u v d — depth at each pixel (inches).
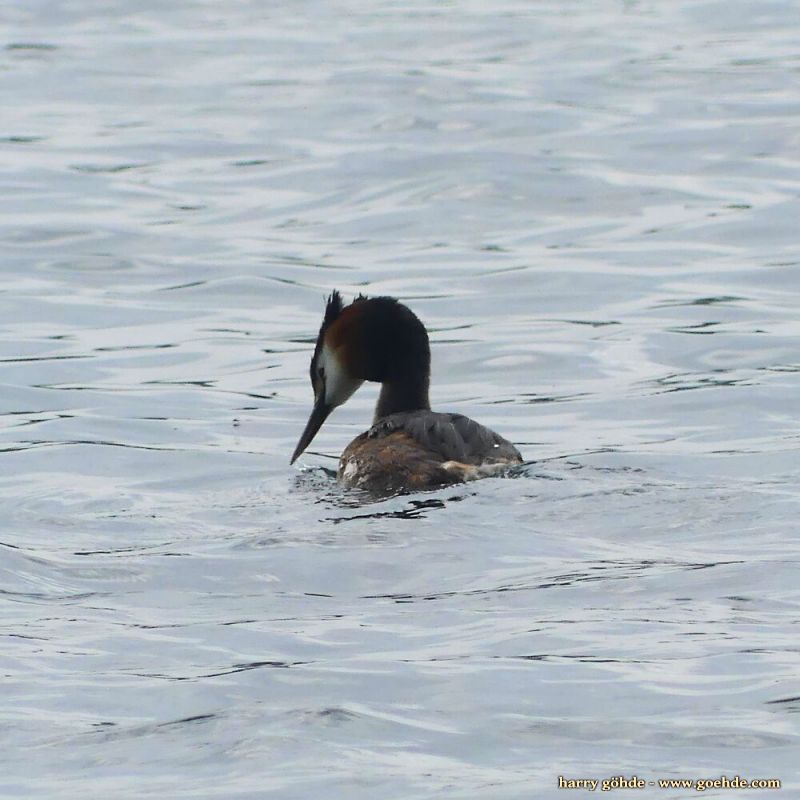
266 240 841.5
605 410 596.7
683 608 354.0
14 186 935.7
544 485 449.7
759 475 497.4
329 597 373.7
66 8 1521.9
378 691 308.3
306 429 537.6
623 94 1130.0
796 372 629.0
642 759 275.3
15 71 1256.2
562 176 938.1
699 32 1353.3
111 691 310.2
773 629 338.0
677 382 625.0
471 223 867.4
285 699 305.0
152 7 1533.0
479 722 292.7
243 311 737.6
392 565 393.7
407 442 470.9
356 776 268.8
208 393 625.3
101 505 478.3
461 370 653.3
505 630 342.6
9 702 305.3
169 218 880.3
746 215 858.8
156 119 1100.5
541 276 773.3
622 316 713.6
